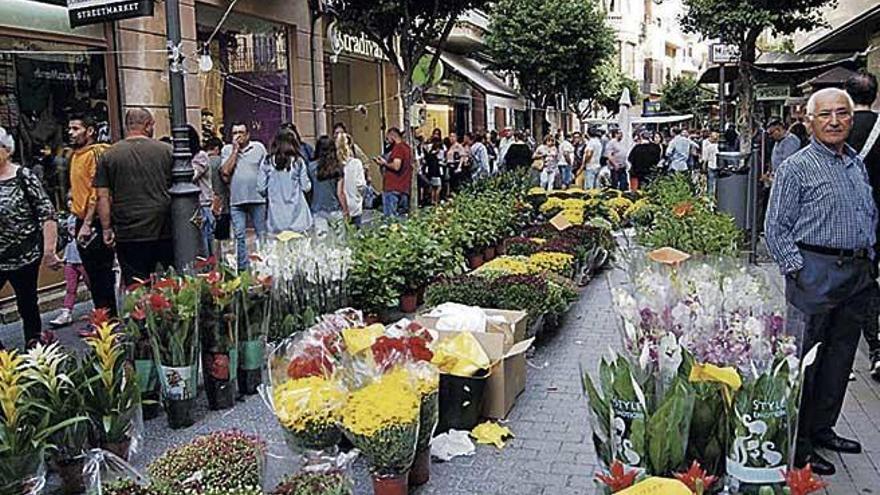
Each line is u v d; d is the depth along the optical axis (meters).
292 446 3.78
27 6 9.87
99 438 4.52
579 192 14.16
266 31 15.50
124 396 4.60
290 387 3.94
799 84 19.06
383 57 20.83
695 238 8.16
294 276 6.35
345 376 4.05
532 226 11.44
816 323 4.42
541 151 20.75
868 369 6.19
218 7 13.81
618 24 53.97
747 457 3.22
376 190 21.16
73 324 8.29
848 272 4.41
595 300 8.83
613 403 3.33
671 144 21.72
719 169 11.51
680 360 3.45
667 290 4.43
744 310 3.96
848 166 4.48
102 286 7.48
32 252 6.45
